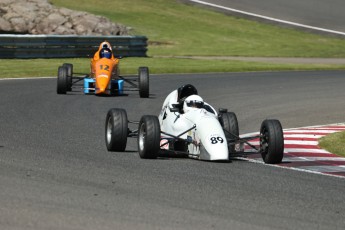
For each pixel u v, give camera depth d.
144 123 44.47
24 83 92.06
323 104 82.81
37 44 118.06
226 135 47.31
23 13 152.38
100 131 58.06
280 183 38.19
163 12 199.50
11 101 74.62
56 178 36.59
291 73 118.38
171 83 98.31
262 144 45.53
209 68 120.06
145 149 43.97
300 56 154.25
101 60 82.88
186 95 48.19
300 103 82.88
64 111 69.31
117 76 84.00
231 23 193.25
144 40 132.75
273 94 90.00
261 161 46.09
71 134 55.56
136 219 28.47
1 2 154.38
